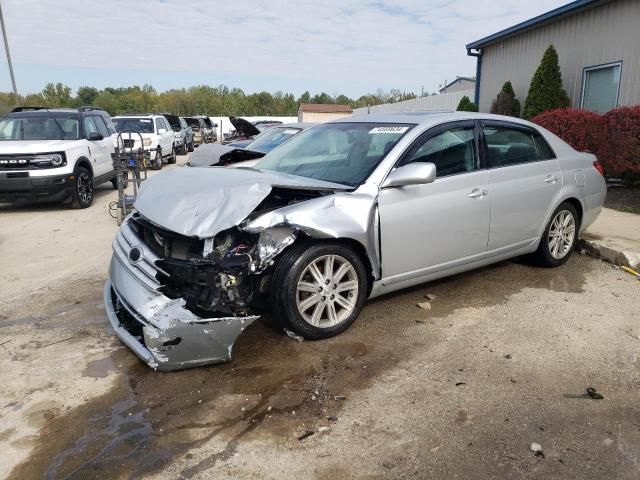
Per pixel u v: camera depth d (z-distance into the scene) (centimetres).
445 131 447
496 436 281
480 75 1622
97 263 609
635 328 413
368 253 390
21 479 250
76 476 252
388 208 399
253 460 264
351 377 340
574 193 543
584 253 609
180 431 287
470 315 437
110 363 362
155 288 342
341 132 483
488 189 462
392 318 430
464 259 460
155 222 366
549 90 1231
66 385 333
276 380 336
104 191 1263
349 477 252
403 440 279
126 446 274
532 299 472
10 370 353
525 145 512
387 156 414
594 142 891
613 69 1132
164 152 1833
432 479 250
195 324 324
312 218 360
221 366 354
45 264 611
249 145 900
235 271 343
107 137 1194
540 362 360
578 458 265
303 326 375
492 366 355
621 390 326
